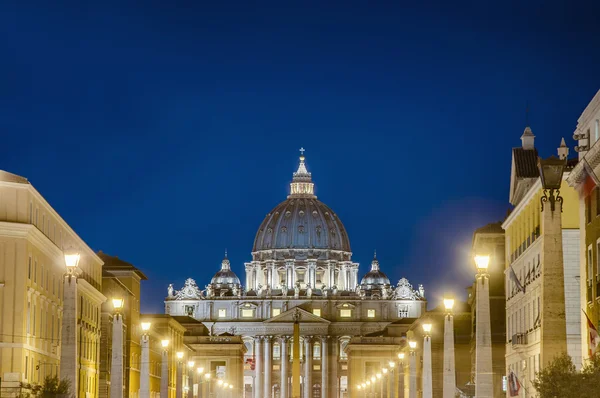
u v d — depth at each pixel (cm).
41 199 15762
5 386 14175
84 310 19288
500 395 19125
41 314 15825
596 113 10925
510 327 16525
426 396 12512
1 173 14950
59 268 17312
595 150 10381
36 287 15462
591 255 11038
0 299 14500
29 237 14850
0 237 14575
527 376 14638
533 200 14300
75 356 9106
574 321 12631
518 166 16062
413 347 16462
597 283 10700
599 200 10694
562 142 13312
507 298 16912
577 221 12694
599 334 10219
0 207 14725
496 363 19288
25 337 14662
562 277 7638
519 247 15675
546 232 7650
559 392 7806
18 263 14612
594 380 7875
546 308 7644
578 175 11331
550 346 7656
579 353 12575
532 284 14212
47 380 10262
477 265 8562
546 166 7669
